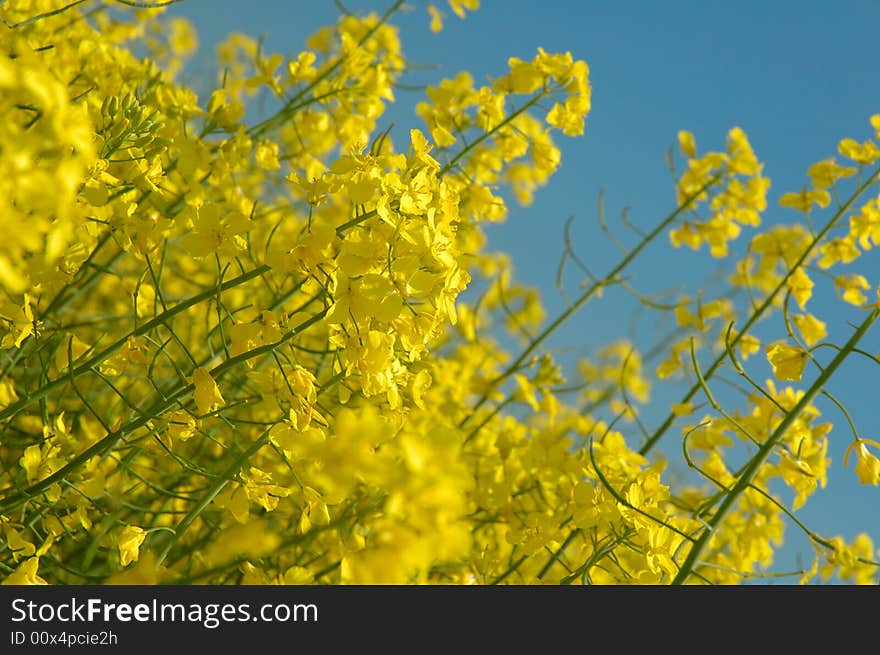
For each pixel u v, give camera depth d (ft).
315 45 2.32
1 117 1.80
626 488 2.06
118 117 2.02
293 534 2.18
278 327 1.95
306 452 1.66
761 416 2.15
